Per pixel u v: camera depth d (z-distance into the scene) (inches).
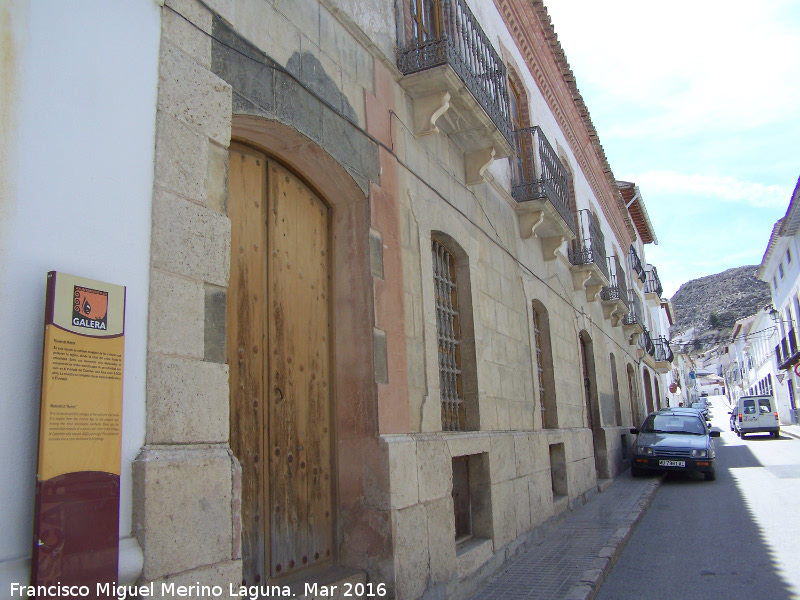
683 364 3366.1
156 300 108.2
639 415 843.4
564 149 526.6
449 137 266.2
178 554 102.7
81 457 89.0
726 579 246.2
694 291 6904.5
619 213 842.8
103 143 103.4
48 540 83.4
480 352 269.3
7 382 84.4
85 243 97.9
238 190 153.5
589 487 442.0
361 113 194.5
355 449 178.7
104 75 105.3
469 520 252.4
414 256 216.8
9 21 91.7
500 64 293.7
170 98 117.8
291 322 167.8
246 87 141.4
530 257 377.4
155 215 110.7
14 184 89.4
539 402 347.3
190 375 112.6
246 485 142.7
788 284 1312.7
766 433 1363.2
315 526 168.2
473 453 239.0
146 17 115.3
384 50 213.2
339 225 191.6
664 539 325.4
